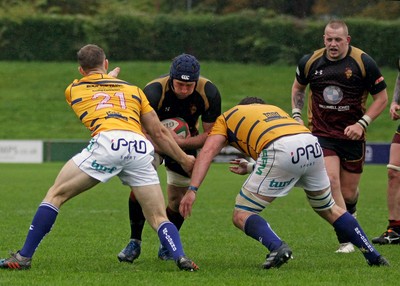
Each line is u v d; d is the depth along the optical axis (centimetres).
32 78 10100
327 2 10706
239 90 9806
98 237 2630
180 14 11156
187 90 1984
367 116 2255
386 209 3666
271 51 10600
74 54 10744
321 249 2400
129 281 1722
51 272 1848
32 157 7050
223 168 6419
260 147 1877
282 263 1859
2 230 2792
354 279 1775
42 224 1830
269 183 1875
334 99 2311
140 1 11812
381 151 7012
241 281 1727
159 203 1844
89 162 1797
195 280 1734
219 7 11388
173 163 2145
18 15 10688
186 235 2725
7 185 4728
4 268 1866
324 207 1953
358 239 1950
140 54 10750
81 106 1864
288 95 9681
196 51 10725
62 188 1812
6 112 9012
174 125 2098
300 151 1855
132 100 1872
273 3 11081
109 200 3981
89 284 1684
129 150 1798
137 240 2088
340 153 2338
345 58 2302
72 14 11200
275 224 3102
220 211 3531
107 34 10669
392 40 9694
